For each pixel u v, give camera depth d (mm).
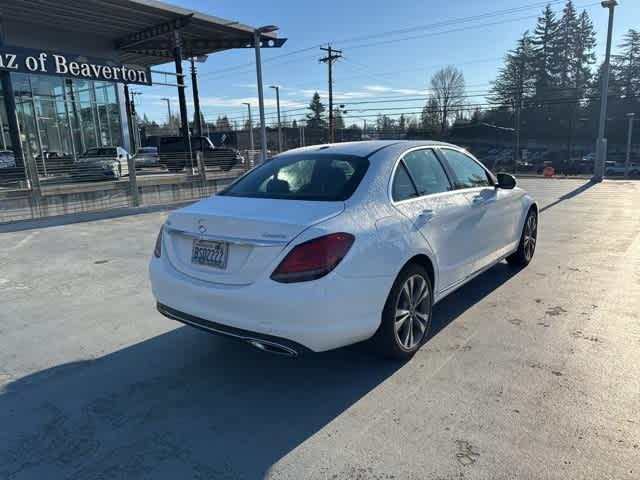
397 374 3199
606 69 20953
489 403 2801
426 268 3588
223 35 22078
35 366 3492
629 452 2336
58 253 7434
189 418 2783
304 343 2705
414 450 2406
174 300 3152
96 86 24906
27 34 20750
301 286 2643
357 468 2293
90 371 3400
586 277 5238
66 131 23719
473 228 4195
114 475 2311
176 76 19969
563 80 80375
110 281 5730
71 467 2379
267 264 2711
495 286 4988
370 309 2932
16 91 21562
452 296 4711
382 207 3191
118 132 26219
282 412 2816
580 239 7277
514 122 83125
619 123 75375
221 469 2326
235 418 2770
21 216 11039
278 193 3367
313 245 2672
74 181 13281
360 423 2668
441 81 79688
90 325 4293
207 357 3598
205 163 17844
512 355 3406
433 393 2941
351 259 2781
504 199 4832
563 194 14688
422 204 3551
